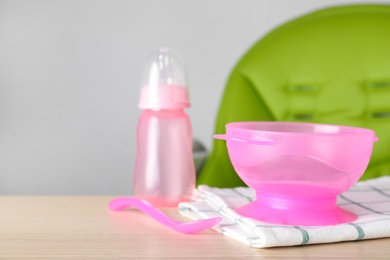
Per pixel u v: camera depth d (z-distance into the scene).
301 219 0.60
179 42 2.32
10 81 2.37
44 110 2.38
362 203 0.73
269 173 0.60
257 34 2.30
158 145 0.76
